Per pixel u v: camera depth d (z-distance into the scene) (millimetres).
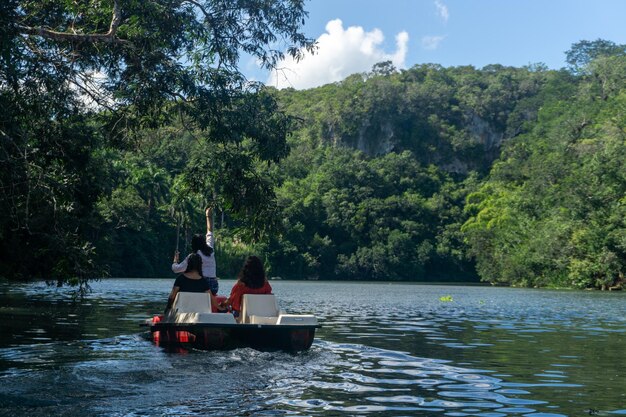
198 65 12664
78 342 9477
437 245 120062
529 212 81062
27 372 6602
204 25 12578
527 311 21656
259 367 7234
